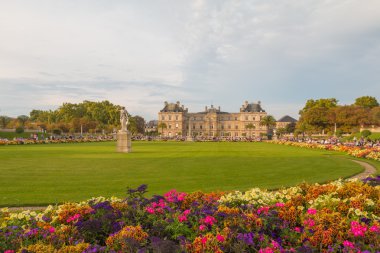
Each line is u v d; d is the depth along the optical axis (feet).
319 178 68.23
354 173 75.66
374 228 24.36
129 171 77.92
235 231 24.47
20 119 530.27
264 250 21.85
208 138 408.87
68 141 279.69
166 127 609.42
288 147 215.72
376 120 344.69
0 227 26.73
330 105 456.45
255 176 71.00
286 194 38.93
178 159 110.22
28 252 22.25
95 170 79.30
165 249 20.98
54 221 29.04
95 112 595.88
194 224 27.20
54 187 57.26
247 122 652.48
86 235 26.40
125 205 31.65
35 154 127.54
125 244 22.49
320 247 23.77
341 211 29.91
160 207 30.27
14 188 56.08
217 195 39.22
